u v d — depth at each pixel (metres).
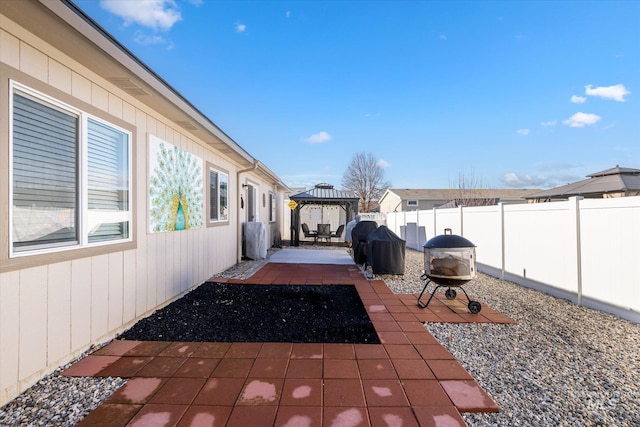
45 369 2.66
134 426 2.05
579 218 4.88
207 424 2.07
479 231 7.82
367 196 37.38
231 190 8.08
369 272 7.48
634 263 4.03
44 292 2.66
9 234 2.35
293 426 2.06
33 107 2.62
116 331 3.62
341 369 2.83
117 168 3.71
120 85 3.56
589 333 3.70
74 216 3.04
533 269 5.91
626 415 2.22
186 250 5.48
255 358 3.04
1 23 2.29
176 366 2.87
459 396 2.41
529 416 2.21
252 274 7.17
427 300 5.13
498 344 3.41
